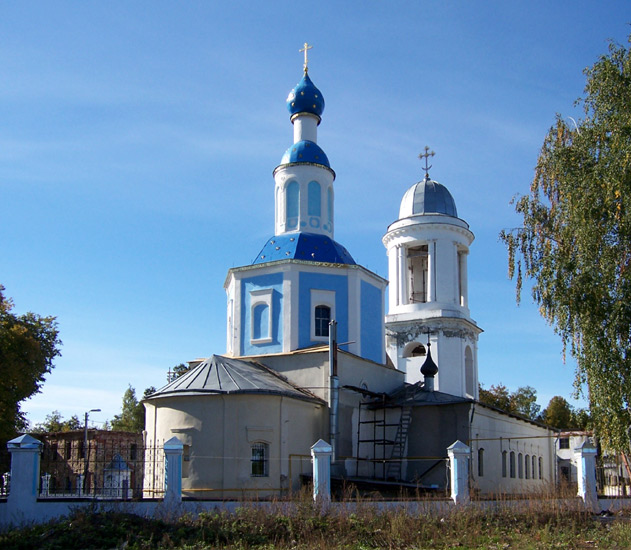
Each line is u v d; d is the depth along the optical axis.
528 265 26.20
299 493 24.61
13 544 19.41
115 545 19.75
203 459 30.28
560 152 25.27
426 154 55.50
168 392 31.34
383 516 22.48
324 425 34.06
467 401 35.97
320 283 38.03
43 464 26.30
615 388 23.31
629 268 23.48
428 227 51.34
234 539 20.14
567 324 24.48
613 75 24.45
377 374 39.44
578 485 26.70
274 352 37.03
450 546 20.12
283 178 41.66
